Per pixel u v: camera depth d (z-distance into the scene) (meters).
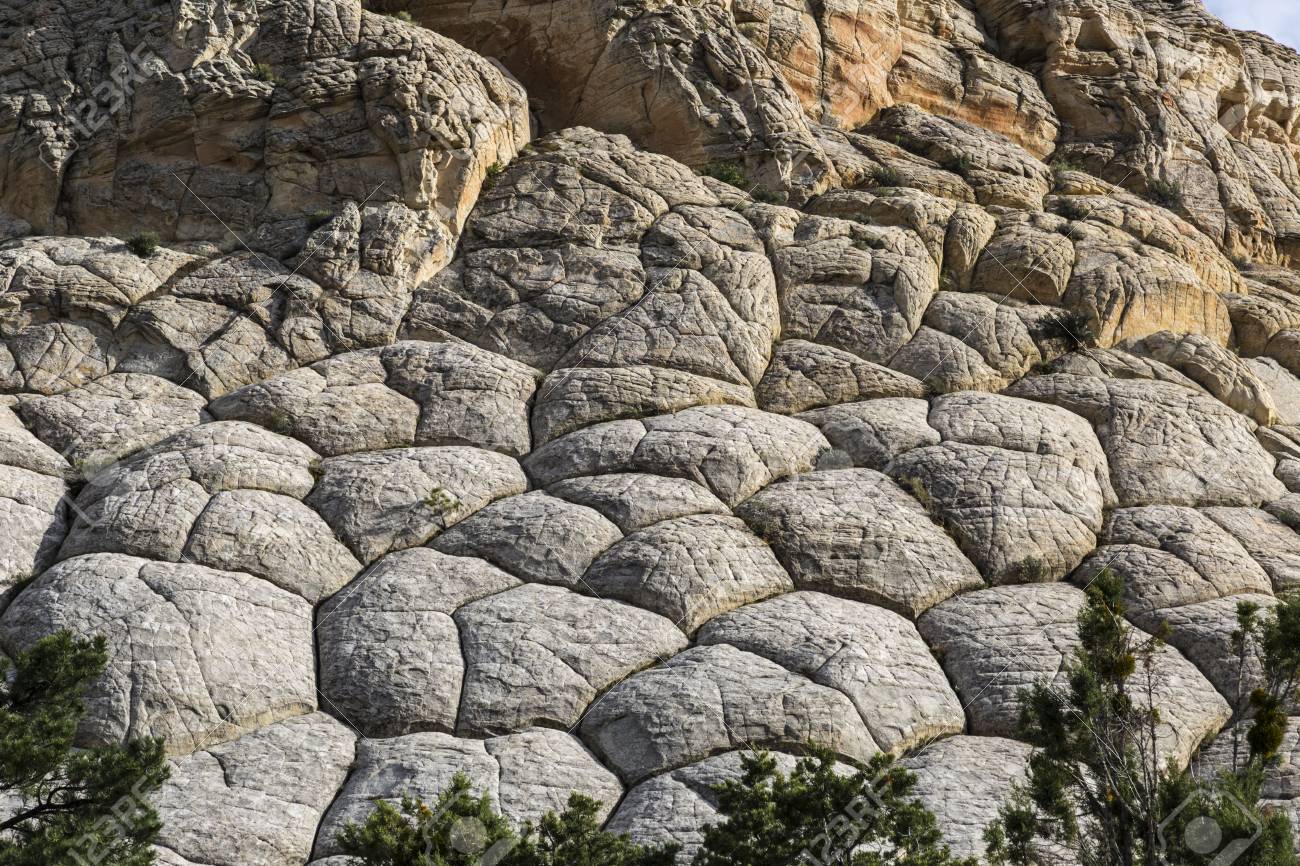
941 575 35.03
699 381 41.84
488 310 44.94
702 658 31.27
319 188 47.56
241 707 30.02
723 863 23.02
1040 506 37.31
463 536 35.31
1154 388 43.62
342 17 50.16
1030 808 25.34
